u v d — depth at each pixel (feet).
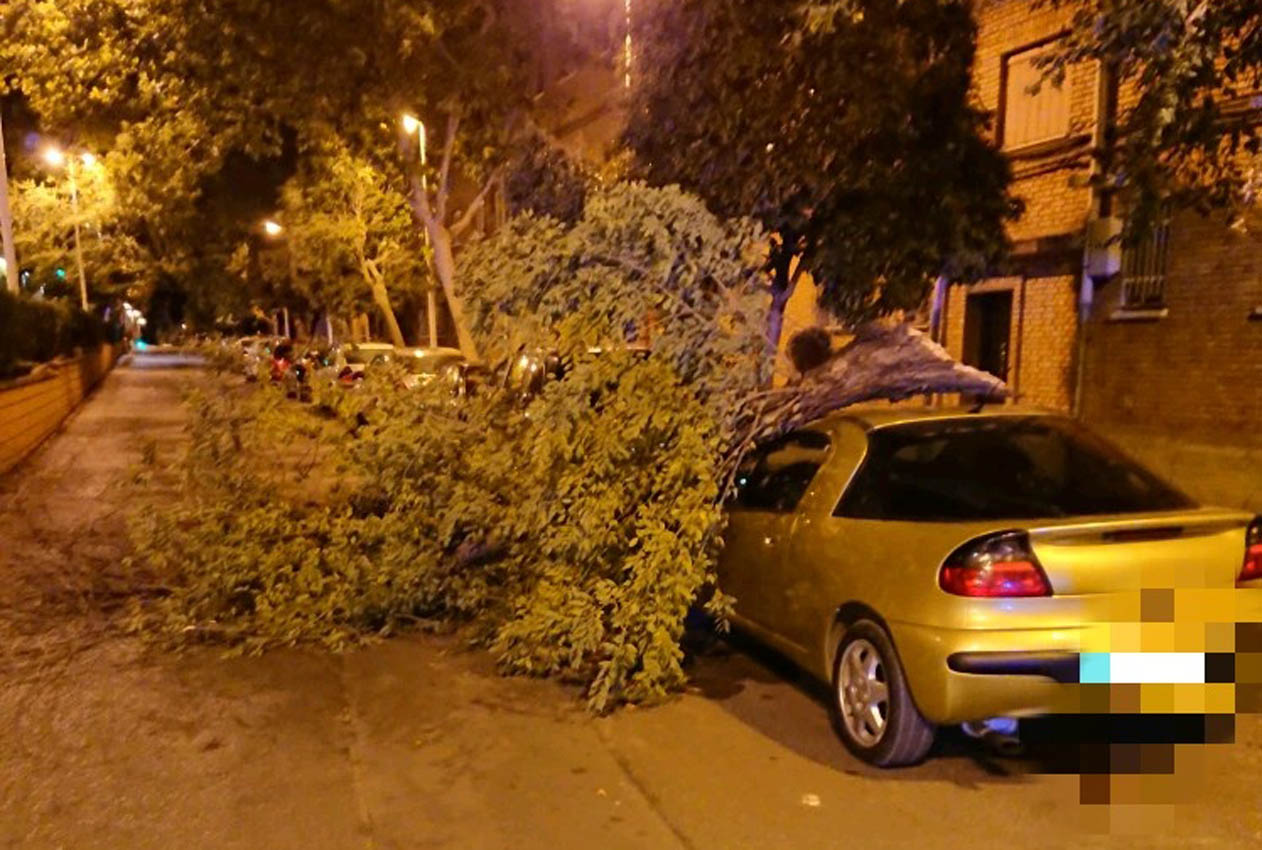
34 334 67.31
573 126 53.78
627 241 19.31
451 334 119.24
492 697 19.39
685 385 19.45
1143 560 14.26
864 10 25.45
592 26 45.32
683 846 13.61
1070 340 40.16
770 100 26.53
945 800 14.78
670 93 27.99
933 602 14.56
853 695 16.39
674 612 18.81
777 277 29.86
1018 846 13.42
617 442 18.57
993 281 44.06
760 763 16.20
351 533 23.77
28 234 101.96
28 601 25.86
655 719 18.17
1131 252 37.01
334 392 25.64
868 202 28.12
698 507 18.21
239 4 40.55
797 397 21.04
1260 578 14.87
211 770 16.14
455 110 47.24
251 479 24.63
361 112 46.39
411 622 23.97
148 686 20.02
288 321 204.44
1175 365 35.22
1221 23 19.10
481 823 14.34
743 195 27.14
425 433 23.39
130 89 54.49
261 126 51.21
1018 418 18.08
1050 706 14.10
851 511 17.08
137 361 190.08
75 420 76.18
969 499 16.12
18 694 19.54
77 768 16.22
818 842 13.62
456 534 24.64
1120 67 23.75
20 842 13.87
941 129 28.27
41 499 41.06
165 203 85.46
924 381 22.15
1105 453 17.37
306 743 17.21
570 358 19.77
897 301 28.66
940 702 14.42
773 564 18.60
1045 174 41.04
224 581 23.13
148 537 24.04
